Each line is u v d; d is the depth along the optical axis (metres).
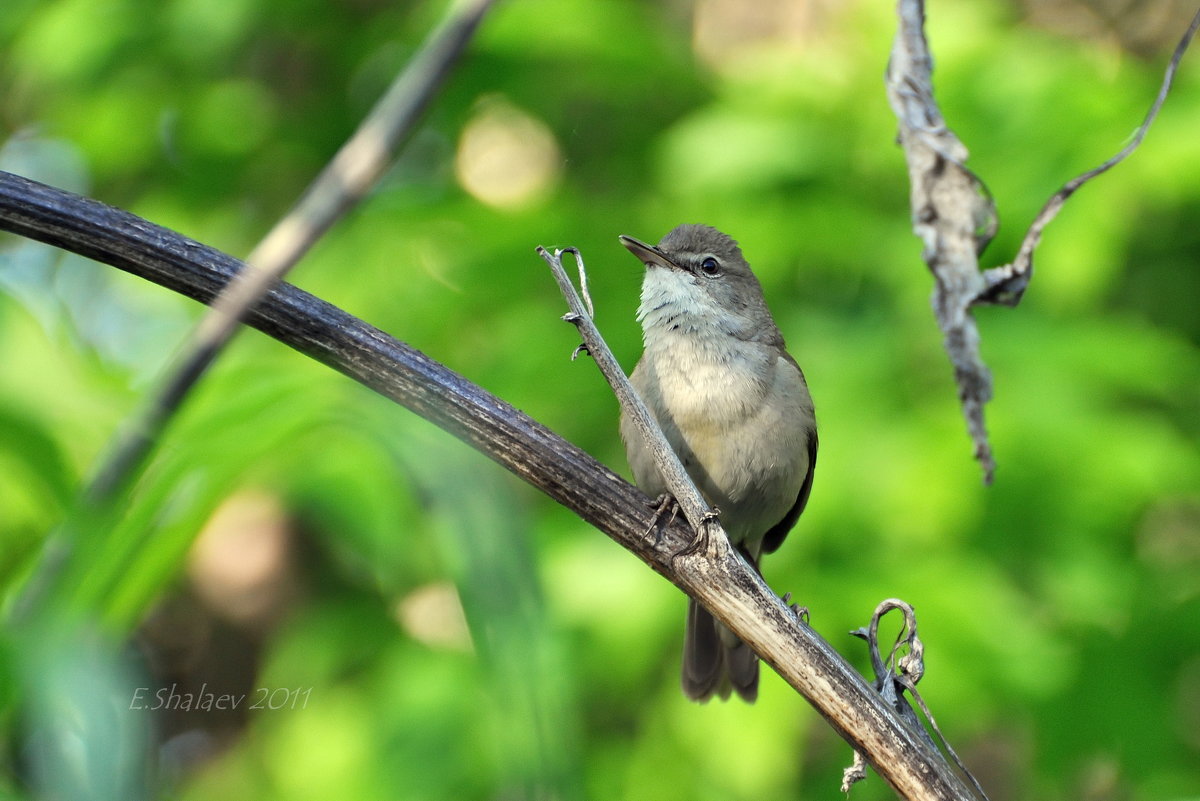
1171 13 13.12
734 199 9.58
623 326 9.42
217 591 12.30
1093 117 9.30
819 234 9.34
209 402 3.45
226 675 12.73
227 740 12.52
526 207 10.03
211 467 2.59
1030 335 9.23
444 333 10.07
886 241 9.36
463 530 2.37
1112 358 8.89
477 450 3.74
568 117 11.15
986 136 9.69
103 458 2.92
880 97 9.74
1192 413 10.01
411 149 11.70
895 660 3.95
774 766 8.76
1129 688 9.36
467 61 10.37
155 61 11.06
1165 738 9.34
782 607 3.73
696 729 8.95
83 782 1.95
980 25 10.26
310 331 3.60
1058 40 10.35
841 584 8.46
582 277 4.02
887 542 8.75
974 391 4.20
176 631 12.79
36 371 6.70
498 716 2.24
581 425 9.45
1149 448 8.63
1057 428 8.59
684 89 10.66
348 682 10.52
